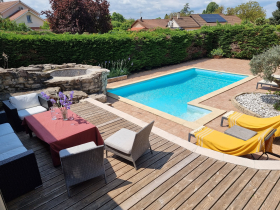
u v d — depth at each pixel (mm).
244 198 3607
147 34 16266
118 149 4398
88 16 22500
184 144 5383
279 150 5824
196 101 9945
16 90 8625
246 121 6387
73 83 9445
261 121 6172
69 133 4621
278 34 17688
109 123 6742
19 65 11492
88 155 3553
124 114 7414
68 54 12789
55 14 22203
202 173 4270
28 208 3428
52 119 5391
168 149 5191
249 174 4195
